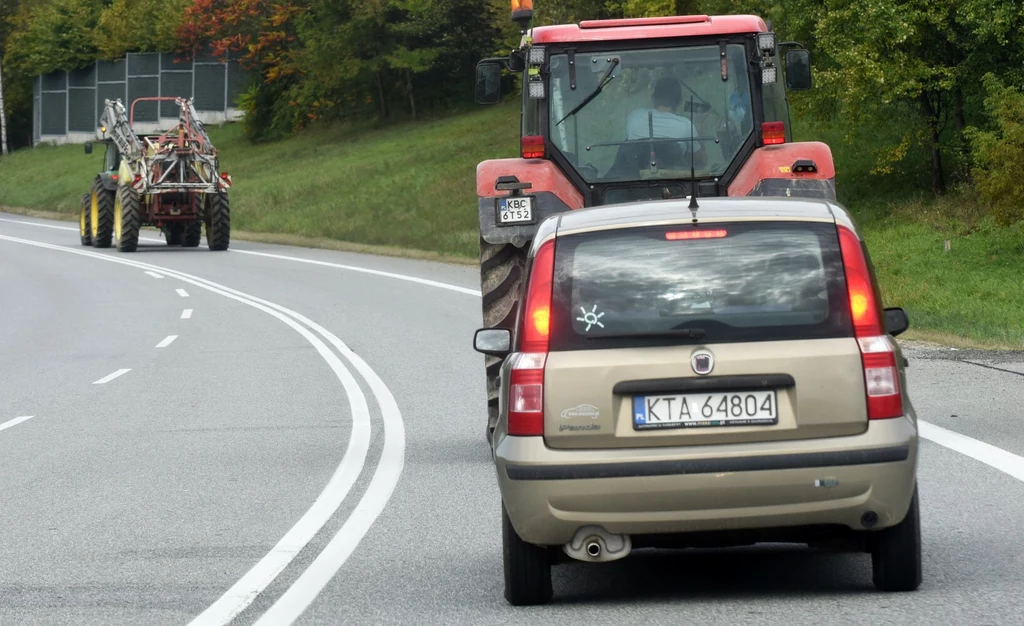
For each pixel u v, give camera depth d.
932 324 44.62
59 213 157.62
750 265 14.28
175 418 31.28
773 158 26.11
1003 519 18.09
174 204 95.00
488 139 140.50
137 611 15.38
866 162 88.19
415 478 22.98
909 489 13.98
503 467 14.24
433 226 100.50
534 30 27.03
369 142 164.62
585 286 14.38
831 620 13.73
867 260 14.40
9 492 23.34
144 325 53.91
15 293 71.56
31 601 15.96
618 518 13.88
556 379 14.09
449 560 17.33
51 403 34.78
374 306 55.97
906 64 76.50
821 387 13.88
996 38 74.19
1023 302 59.81
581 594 15.56
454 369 37.34
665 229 14.47
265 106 196.75
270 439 27.78
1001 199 65.06
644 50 26.81
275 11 196.50
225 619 14.91
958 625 13.34
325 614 14.98
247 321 53.12
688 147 26.55
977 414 26.33
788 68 28.84
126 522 20.52
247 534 19.39
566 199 25.95
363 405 31.86
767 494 13.73
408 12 181.50
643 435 13.96
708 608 14.52
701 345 14.03
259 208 127.31
